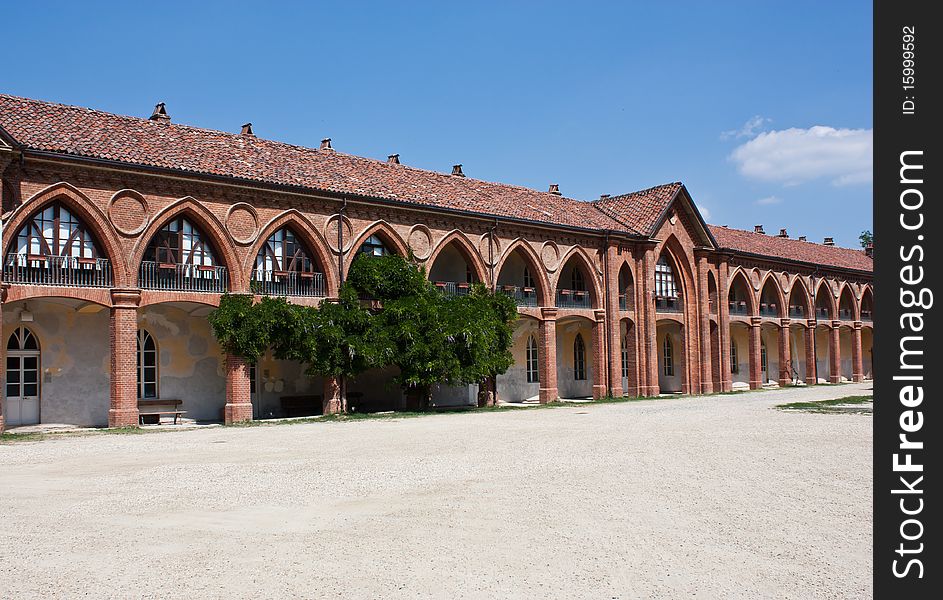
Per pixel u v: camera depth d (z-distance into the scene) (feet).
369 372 122.21
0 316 79.30
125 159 87.51
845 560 28.55
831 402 118.73
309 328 98.27
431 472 49.11
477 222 122.62
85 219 85.87
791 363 198.90
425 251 116.16
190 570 27.63
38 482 46.24
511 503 38.63
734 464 51.24
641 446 61.98
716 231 184.14
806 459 53.42
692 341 158.92
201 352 102.58
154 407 96.48
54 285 82.58
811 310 196.75
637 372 147.02
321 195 103.50
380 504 38.83
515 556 29.09
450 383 111.34
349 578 26.61
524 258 131.54
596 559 28.63
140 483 45.52
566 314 134.82
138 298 87.86
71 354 91.86
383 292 107.24
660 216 150.00
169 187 91.30
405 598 24.66
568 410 112.57
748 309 177.58
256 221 98.43
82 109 97.91
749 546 30.37
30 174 81.41
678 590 25.25
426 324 107.76
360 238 108.58
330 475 48.14
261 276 99.71
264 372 108.99
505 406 125.29
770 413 96.89
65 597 24.97
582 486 43.24
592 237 140.77
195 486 44.32
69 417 90.99
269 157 107.76
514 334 139.74
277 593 25.17
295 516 36.22
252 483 45.29
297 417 103.24
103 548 30.63
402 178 123.54
